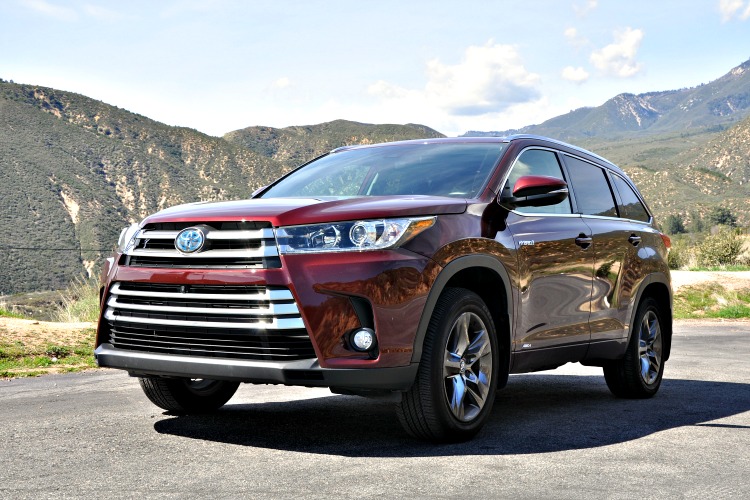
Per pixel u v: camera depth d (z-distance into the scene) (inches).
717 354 409.1
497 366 183.8
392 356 155.6
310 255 153.3
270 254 153.5
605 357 233.0
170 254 162.7
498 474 141.2
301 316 150.6
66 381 285.0
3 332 377.4
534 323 196.5
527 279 191.9
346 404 226.5
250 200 178.1
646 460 155.6
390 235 158.7
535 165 215.6
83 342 389.7
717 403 240.8
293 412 211.8
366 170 212.1
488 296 188.9
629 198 263.7
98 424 190.9
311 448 163.6
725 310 830.5
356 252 155.1
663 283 264.2
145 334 167.3
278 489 128.3
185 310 159.3
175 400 199.8
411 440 173.8
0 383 278.8
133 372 174.9
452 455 158.2
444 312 165.9
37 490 127.5
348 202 165.8
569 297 211.5
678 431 189.6
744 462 154.9
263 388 260.7
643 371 250.8
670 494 128.8
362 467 145.6
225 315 156.5
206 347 159.6
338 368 151.3
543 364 205.0
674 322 718.5
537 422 202.1
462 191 190.9
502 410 224.4
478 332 177.5
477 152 207.8
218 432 181.0
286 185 219.3
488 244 178.9
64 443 167.3
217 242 159.5
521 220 195.9
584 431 188.7
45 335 387.5
